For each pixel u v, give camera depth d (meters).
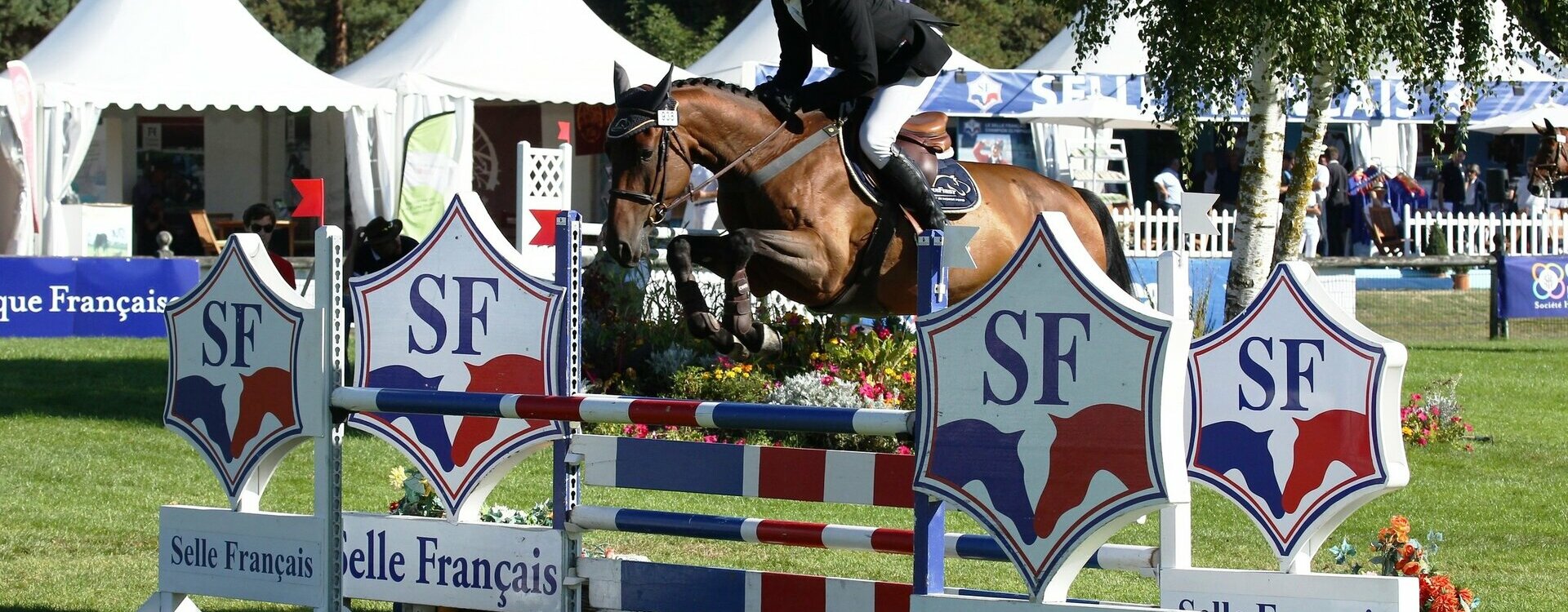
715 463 7.48
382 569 8.13
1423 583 7.96
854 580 7.24
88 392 17.98
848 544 7.27
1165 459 6.14
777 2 10.16
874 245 10.36
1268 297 7.04
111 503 12.29
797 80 10.25
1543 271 26.23
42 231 25.67
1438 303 29.06
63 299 23.66
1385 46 16.41
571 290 7.73
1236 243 18.66
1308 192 18.52
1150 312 6.18
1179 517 7.04
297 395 8.10
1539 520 12.16
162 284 24.17
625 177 9.93
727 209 10.58
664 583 7.68
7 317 23.34
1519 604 9.45
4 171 25.69
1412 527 11.88
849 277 10.40
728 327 9.72
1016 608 6.56
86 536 11.16
